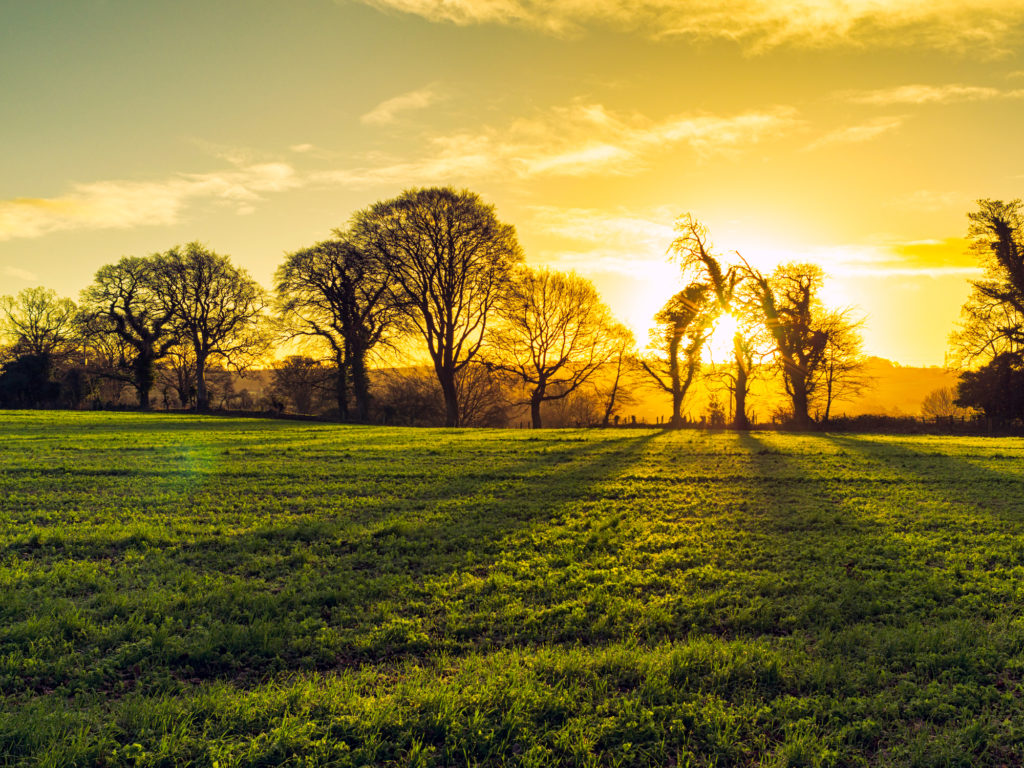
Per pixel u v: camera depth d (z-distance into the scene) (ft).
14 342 258.37
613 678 24.21
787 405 200.03
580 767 19.27
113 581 35.42
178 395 274.77
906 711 22.03
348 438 120.47
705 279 153.99
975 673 24.62
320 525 47.80
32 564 38.50
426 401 230.68
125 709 22.03
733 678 24.32
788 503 57.26
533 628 29.53
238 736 20.52
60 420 158.71
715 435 134.82
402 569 38.24
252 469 75.77
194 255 225.76
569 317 206.49
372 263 178.09
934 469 78.64
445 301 181.98
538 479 70.28
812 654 26.43
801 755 19.53
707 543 43.50
